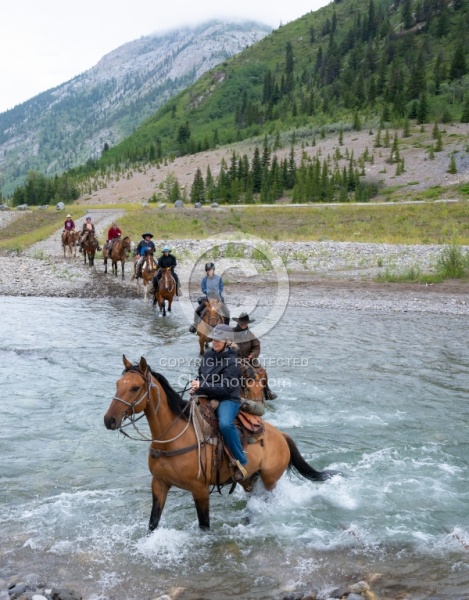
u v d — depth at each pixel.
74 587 5.64
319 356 14.06
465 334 16.62
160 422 6.23
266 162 127.94
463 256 29.59
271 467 6.93
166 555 6.21
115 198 155.38
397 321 18.70
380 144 139.12
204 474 6.39
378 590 5.55
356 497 7.42
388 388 11.62
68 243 36.72
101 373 12.64
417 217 55.09
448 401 10.88
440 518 6.90
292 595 5.44
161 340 16.06
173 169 172.50
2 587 5.54
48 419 10.02
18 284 26.48
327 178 108.62
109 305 22.31
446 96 167.75
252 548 6.35
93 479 7.98
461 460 8.43
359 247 35.91
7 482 7.84
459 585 5.61
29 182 163.75
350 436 9.28
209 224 54.16
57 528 6.74
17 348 14.77
